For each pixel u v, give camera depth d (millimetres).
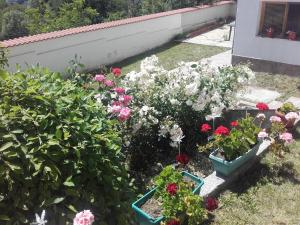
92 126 3307
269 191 4297
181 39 13953
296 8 8414
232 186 4395
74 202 3037
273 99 7270
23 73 3430
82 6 17094
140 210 3467
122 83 4934
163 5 17078
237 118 5383
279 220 3836
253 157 4711
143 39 12711
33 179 2877
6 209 2834
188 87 4664
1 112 2936
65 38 10062
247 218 3867
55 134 2990
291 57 8594
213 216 3891
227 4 17016
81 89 3906
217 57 11016
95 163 3166
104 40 11266
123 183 3582
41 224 2549
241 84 5227
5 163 2768
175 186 3469
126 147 4469
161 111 4785
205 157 4887
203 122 5086
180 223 3492
